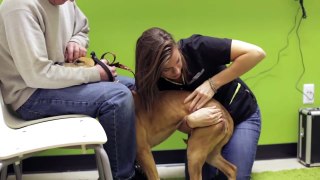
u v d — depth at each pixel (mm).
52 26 1215
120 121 1182
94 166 2133
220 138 1423
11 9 1110
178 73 1336
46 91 1188
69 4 1438
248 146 1591
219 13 2057
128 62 2045
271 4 2084
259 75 2158
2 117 1141
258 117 1681
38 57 1112
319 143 2084
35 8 1145
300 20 2129
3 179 1510
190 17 2039
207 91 1424
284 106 2217
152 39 1254
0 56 1191
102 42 2012
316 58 2193
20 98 1209
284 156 2234
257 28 2100
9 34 1108
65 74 1161
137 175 1499
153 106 1412
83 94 1181
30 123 1168
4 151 951
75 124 1102
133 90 1461
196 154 1400
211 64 1457
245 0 2061
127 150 1229
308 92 2219
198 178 1422
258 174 1980
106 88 1192
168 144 2150
